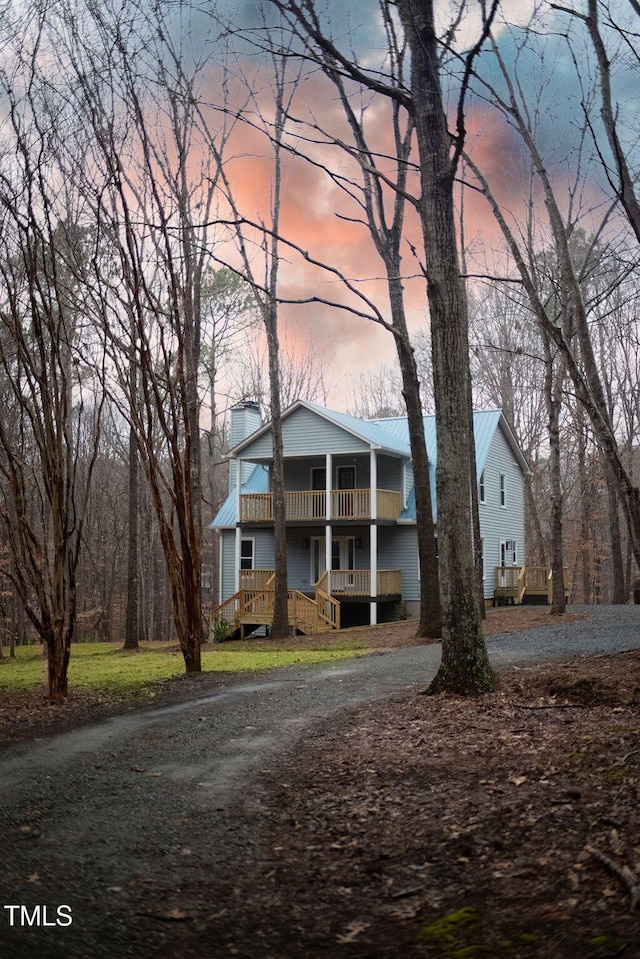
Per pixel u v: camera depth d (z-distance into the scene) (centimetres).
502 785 540
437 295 996
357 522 2720
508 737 690
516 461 3525
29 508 1888
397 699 972
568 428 3416
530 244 1573
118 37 1122
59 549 1089
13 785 634
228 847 469
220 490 5319
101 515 4412
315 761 677
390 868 418
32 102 1040
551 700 867
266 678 1290
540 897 348
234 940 342
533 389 4022
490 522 3134
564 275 1438
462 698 923
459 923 335
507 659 1306
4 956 321
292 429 2880
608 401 3009
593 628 1808
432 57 1006
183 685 1235
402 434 3253
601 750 587
